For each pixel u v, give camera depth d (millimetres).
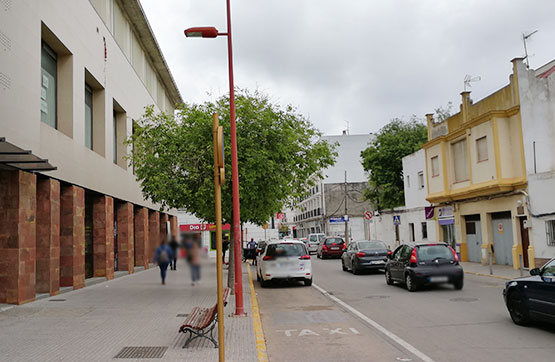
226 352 7488
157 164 15695
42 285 14508
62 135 15820
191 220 46469
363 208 61031
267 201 15930
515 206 21047
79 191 17234
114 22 23703
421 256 15195
